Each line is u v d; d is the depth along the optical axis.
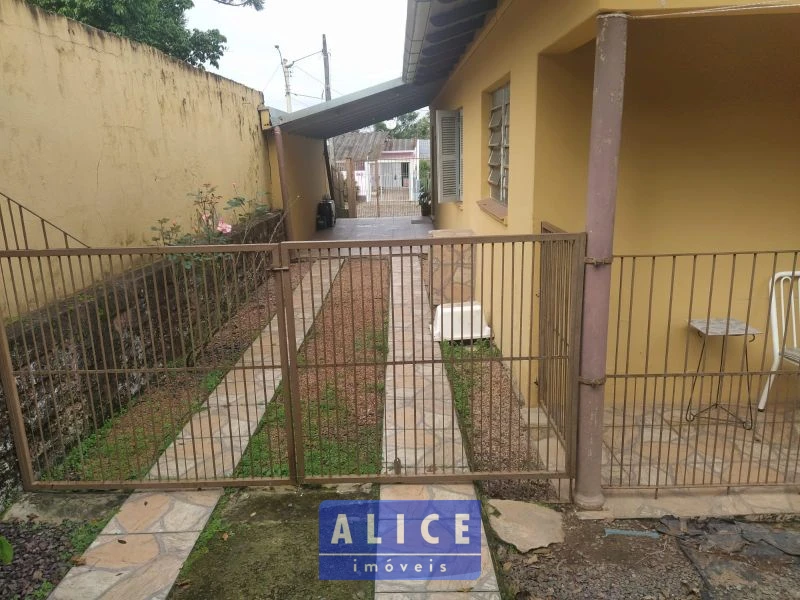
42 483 3.24
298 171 11.16
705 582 2.54
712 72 3.82
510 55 4.46
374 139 27.92
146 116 5.31
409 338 5.69
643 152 3.95
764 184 4.02
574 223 3.93
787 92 3.87
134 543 2.84
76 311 3.09
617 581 2.56
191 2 12.46
